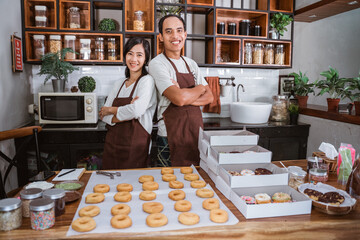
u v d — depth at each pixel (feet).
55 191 3.28
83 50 9.55
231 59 11.12
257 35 10.71
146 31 9.68
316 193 3.59
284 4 11.10
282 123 10.61
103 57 9.74
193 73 6.89
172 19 6.32
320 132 10.05
